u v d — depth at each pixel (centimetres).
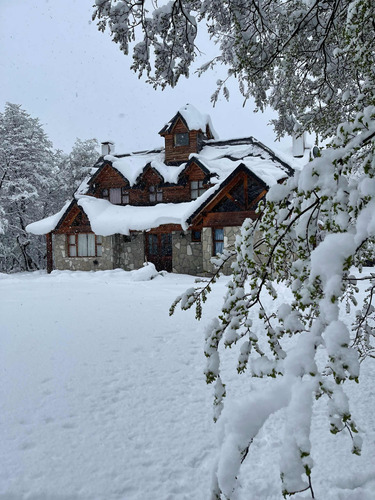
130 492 255
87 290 1108
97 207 2094
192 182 2031
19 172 2753
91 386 419
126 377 448
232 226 1590
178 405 382
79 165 3045
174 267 1883
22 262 2823
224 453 105
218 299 923
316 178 124
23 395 391
